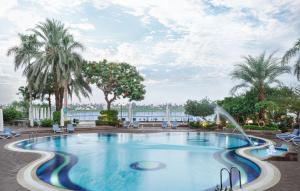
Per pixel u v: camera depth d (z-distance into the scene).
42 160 11.73
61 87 31.70
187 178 10.71
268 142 18.06
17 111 34.38
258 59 29.14
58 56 30.73
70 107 44.03
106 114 33.19
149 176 11.03
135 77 40.91
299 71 21.53
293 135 18.44
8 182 8.34
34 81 31.64
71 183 9.95
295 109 24.94
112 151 16.77
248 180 10.23
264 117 27.89
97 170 11.91
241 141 21.16
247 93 29.97
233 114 30.27
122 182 10.15
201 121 31.02
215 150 17.11
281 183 8.03
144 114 53.62
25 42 31.83
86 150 17.08
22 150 14.55
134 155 15.49
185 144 19.73
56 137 22.95
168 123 33.88
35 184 8.13
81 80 34.47
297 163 10.91
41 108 35.81
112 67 39.34
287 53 21.66
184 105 37.69
